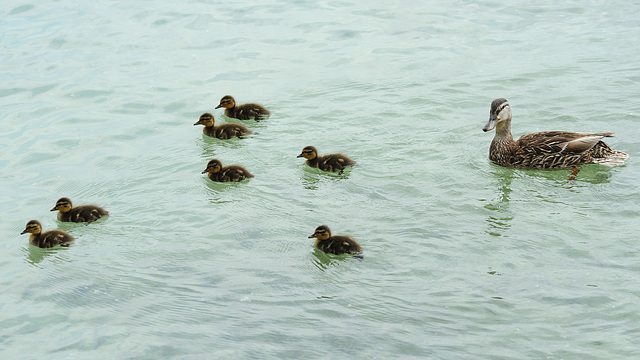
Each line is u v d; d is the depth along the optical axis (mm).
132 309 10211
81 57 20250
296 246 11688
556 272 10609
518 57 19625
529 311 9766
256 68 19531
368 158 14609
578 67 18734
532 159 14070
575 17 22516
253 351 9227
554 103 16766
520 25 22000
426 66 19250
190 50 20766
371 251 11367
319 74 19016
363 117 16453
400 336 9398
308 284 10641
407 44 20844
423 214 12406
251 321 9820
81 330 9836
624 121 15766
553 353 8953
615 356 8844
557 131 14492
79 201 13367
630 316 9570
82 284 10859
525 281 10430
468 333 9398
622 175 13578
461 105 16906
